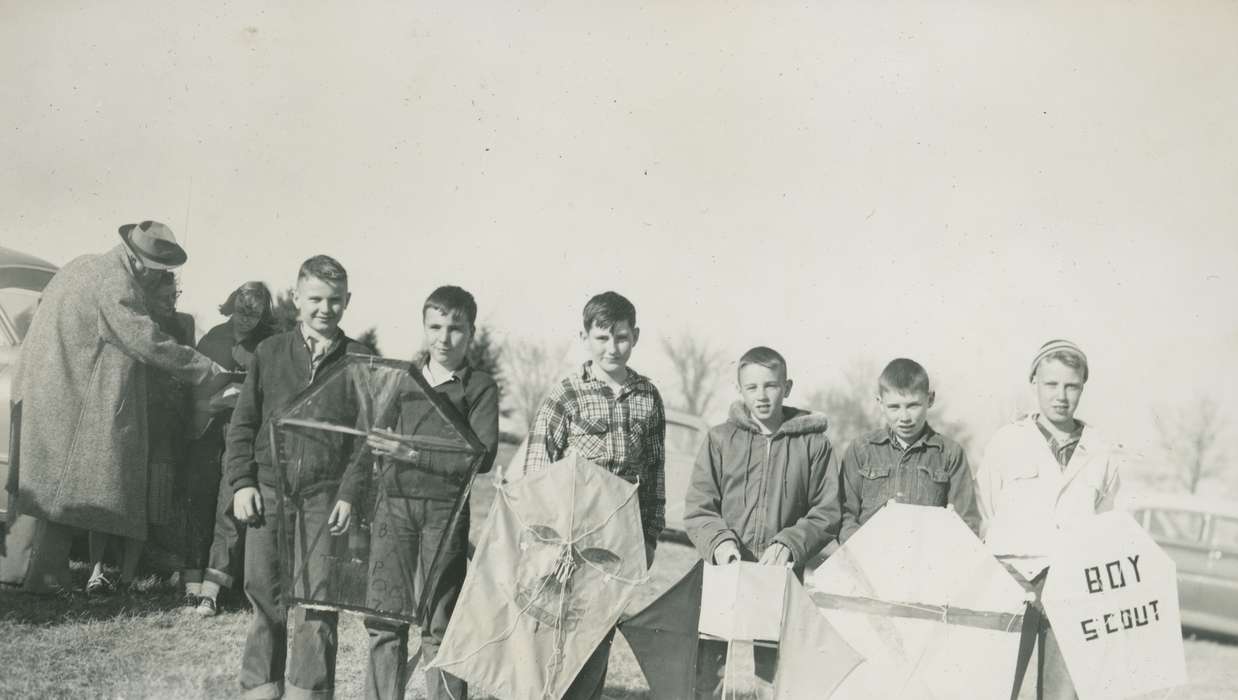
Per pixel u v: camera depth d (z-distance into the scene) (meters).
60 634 5.34
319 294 4.91
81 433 5.80
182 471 5.77
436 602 4.56
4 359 5.92
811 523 4.88
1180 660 4.66
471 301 4.79
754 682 5.12
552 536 4.47
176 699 4.89
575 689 4.51
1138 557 4.74
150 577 5.66
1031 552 5.09
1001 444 5.27
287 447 4.42
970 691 4.49
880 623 4.59
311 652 4.49
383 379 4.47
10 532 5.70
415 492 4.41
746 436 4.98
